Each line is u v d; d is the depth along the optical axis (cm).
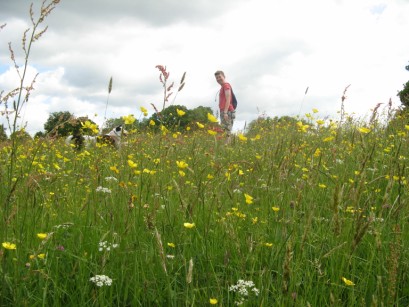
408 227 300
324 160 481
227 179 346
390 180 257
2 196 256
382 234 282
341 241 267
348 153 474
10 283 213
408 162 441
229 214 299
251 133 862
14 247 212
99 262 250
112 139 556
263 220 322
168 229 287
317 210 334
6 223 222
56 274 227
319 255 263
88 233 281
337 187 243
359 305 222
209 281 232
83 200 350
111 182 368
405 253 267
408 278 249
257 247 262
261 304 198
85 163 517
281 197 328
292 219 286
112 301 221
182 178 319
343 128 673
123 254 245
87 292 219
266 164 399
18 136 237
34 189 273
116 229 279
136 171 322
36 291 224
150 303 224
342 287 233
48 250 254
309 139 648
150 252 248
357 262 270
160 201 329
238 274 240
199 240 284
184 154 523
